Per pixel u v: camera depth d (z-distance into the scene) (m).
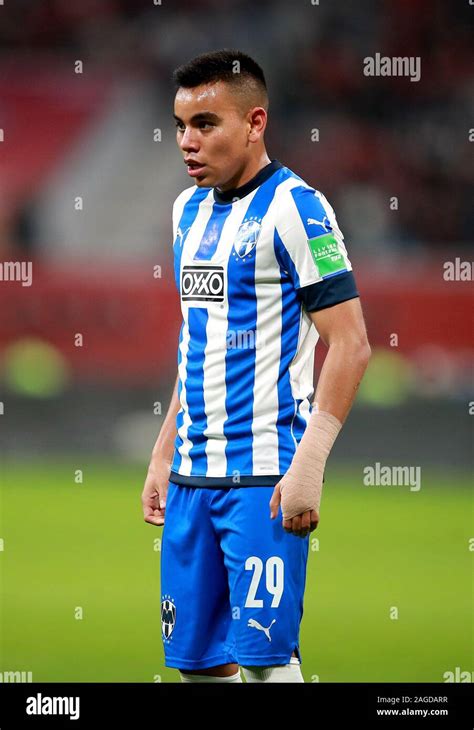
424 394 50.22
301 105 74.56
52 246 71.38
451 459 48.62
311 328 13.93
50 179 74.31
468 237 69.12
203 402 13.91
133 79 79.69
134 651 21.70
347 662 20.78
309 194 13.61
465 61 76.38
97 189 73.62
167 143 76.62
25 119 77.38
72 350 56.75
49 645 22.14
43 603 25.83
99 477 44.72
